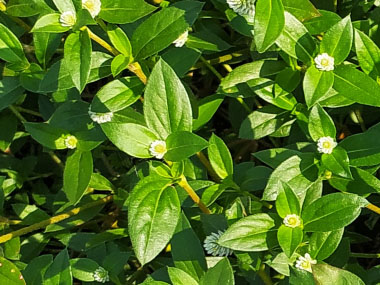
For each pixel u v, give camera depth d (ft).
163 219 1.20
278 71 1.53
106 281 1.55
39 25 1.23
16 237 1.69
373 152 1.35
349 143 1.37
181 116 1.24
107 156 2.04
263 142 1.95
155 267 1.67
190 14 1.34
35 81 1.63
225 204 1.59
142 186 1.22
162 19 1.33
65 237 1.69
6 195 1.93
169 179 1.25
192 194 1.33
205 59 1.82
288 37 1.37
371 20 1.63
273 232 1.30
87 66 1.21
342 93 1.35
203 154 1.58
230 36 1.86
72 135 1.56
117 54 1.35
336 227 1.27
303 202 1.40
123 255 1.51
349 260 1.66
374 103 1.33
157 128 1.25
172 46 1.64
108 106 1.35
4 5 1.42
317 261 1.32
